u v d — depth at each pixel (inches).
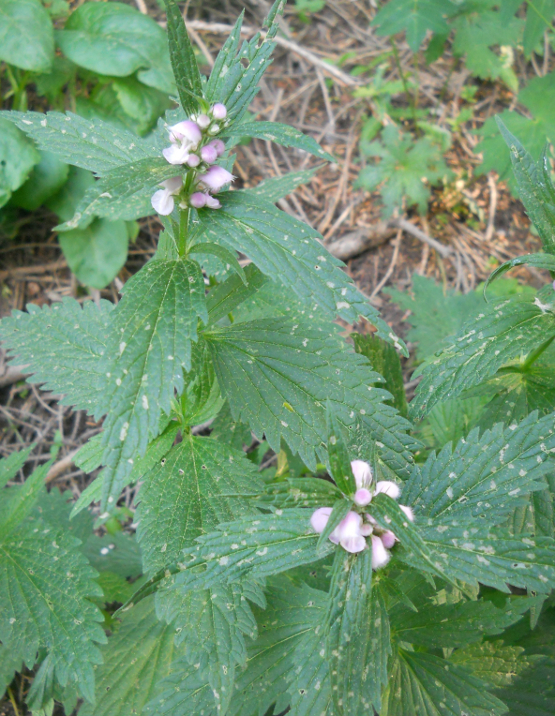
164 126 11.0
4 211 21.4
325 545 8.4
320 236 9.1
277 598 11.9
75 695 13.5
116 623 14.9
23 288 22.2
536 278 23.0
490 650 12.3
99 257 21.1
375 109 26.5
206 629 10.2
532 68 28.1
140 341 8.9
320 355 10.8
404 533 7.6
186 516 10.7
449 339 11.1
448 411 15.1
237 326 11.2
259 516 8.5
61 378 11.9
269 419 10.6
